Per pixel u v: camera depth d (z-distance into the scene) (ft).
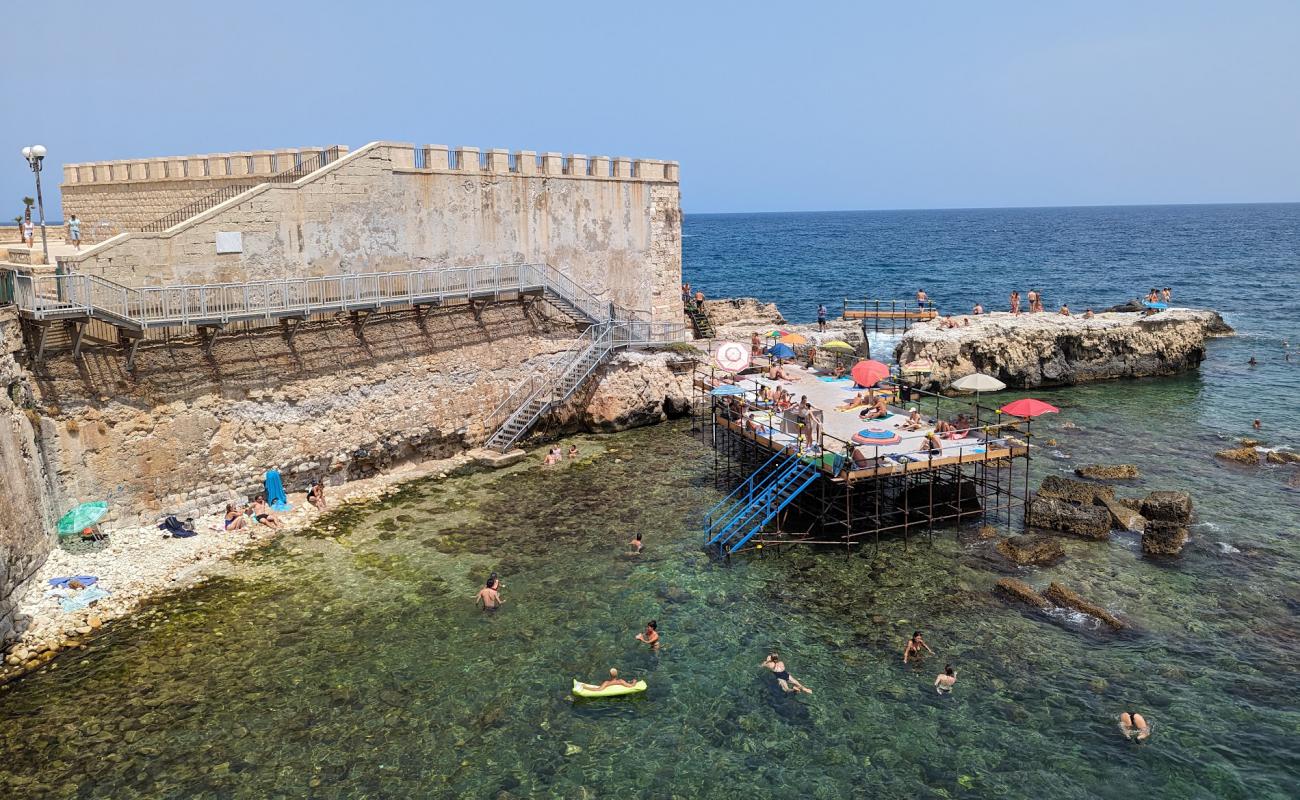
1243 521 94.38
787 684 65.26
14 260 92.58
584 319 135.23
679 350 144.25
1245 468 111.96
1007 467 113.60
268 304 90.84
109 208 125.29
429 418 115.44
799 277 393.09
